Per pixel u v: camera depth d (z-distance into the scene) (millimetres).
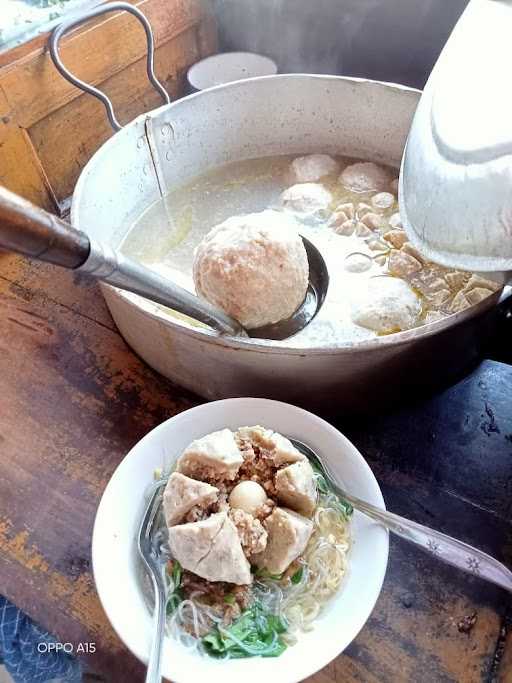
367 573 544
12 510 723
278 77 1015
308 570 564
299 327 838
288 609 544
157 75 1187
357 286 882
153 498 606
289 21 1254
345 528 585
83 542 695
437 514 691
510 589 548
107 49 1044
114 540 570
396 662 592
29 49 932
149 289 543
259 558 548
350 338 816
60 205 1104
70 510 721
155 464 620
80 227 807
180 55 1219
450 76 649
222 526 515
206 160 1095
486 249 515
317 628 528
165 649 510
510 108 557
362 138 1073
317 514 586
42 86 970
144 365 849
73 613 643
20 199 397
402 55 1217
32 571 675
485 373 809
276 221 793
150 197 1047
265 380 696
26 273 979
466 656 593
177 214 1047
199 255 772
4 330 902
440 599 626
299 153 1130
